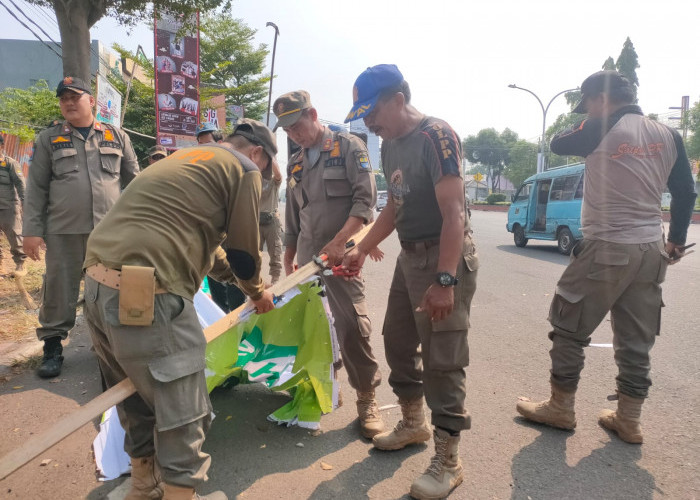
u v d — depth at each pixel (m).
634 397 2.55
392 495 2.19
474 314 5.26
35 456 1.54
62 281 3.55
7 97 20.23
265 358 3.17
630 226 2.44
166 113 16.66
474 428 2.76
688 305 5.52
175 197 1.75
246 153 2.09
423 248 2.18
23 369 3.63
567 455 2.48
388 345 2.49
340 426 2.83
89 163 3.64
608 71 2.54
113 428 2.46
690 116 27.27
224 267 2.23
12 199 6.29
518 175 50.53
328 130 2.89
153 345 1.68
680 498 2.13
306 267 2.50
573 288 2.59
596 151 2.51
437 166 2.01
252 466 2.42
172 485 1.75
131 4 10.25
